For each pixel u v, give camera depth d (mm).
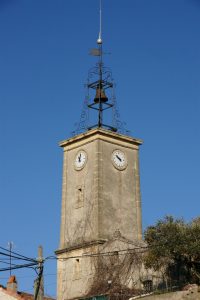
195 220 52719
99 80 65250
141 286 54781
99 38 66062
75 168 63500
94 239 58812
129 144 64562
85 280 57969
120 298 53906
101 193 60562
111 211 60625
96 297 54500
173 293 48531
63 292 59469
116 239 57906
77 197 62188
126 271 55719
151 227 52625
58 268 60875
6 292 47250
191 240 50469
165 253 50656
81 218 61031
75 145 64312
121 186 62312
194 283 50844
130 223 61531
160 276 53938
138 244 58469
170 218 52562
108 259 57156
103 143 62562
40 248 40281
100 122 63906
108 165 62156
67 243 61281
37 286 39656
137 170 64125
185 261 51281
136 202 62719
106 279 55969
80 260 59281
